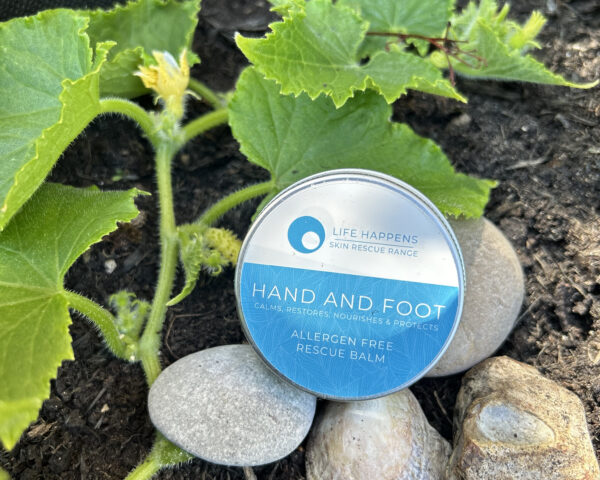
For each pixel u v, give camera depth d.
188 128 0.18
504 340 0.17
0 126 0.15
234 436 0.14
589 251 0.18
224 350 0.16
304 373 0.15
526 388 0.15
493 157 0.19
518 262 0.17
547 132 0.19
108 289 0.18
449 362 0.16
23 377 0.12
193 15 0.19
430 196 0.16
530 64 0.17
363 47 0.19
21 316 0.14
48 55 0.16
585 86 0.17
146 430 0.16
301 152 0.17
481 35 0.17
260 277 0.15
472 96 0.20
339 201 0.14
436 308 0.14
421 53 0.19
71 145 0.19
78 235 0.15
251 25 0.21
